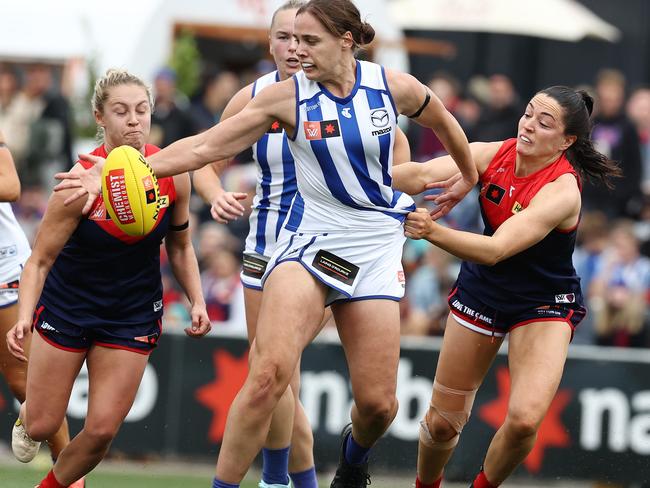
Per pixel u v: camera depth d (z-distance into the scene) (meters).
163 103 42.22
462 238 19.97
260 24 46.25
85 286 21.02
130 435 33.66
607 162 22.39
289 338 19.25
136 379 21.36
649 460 33.28
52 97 43.88
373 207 19.91
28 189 43.31
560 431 33.34
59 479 21.47
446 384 22.70
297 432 23.42
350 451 22.08
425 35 51.84
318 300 19.70
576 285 22.22
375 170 19.66
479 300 22.16
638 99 45.56
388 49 45.75
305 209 20.00
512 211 21.70
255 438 19.47
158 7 45.44
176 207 21.47
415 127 43.62
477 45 51.69
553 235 21.41
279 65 22.28
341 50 19.03
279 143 22.28
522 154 21.42
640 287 40.09
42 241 20.64
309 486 23.77
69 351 21.20
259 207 22.75
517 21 48.72
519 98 51.69
